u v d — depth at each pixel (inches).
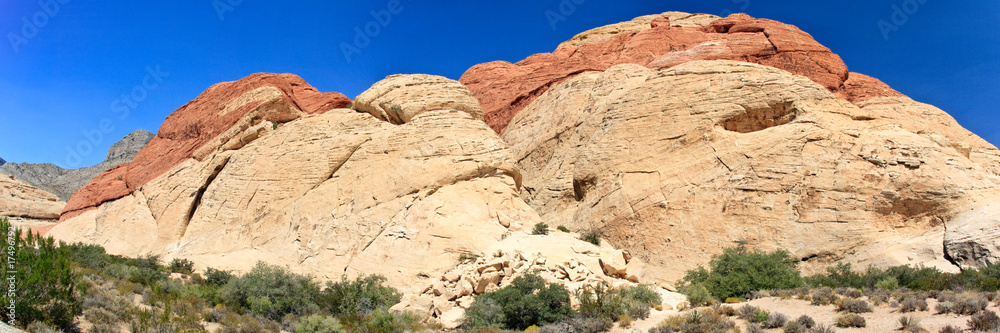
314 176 1437.0
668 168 1380.4
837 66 2009.1
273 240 1362.0
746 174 1272.1
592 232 1386.6
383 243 1186.6
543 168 1808.6
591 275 976.3
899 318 613.0
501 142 1381.6
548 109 1973.4
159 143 1948.8
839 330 601.0
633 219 1339.8
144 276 938.1
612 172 1459.2
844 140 1254.9
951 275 832.3
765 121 1395.2
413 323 808.9
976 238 987.9
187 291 875.4
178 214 1556.3
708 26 2455.7
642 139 1465.3
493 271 938.1
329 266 1200.2
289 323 799.7
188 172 1663.4
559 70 2250.2
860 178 1186.0
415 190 1268.5
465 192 1250.0
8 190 2041.1
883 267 1058.1
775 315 642.8
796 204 1200.8
